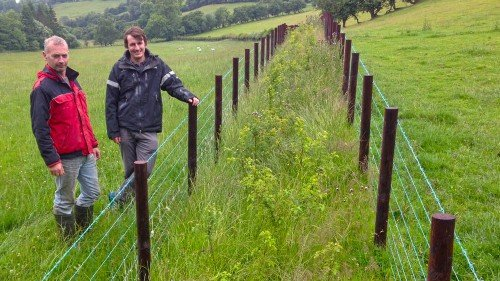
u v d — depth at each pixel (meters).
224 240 4.39
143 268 3.88
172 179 6.28
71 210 4.86
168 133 8.21
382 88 11.20
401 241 4.42
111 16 117.06
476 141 7.35
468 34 21.48
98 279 4.15
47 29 86.62
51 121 4.54
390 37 23.23
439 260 2.70
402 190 5.63
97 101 12.93
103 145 8.23
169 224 4.79
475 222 4.89
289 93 8.60
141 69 5.51
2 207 5.56
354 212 4.97
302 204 4.85
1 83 19.88
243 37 64.88
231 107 8.30
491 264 4.21
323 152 6.09
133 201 5.31
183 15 102.25
